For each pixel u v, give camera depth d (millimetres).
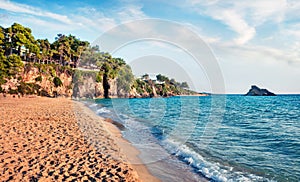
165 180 6129
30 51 44969
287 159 8477
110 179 5703
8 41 43625
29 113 16438
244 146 10344
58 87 44375
